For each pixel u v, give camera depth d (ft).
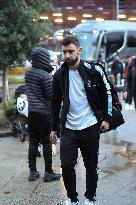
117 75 118.93
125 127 61.26
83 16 203.10
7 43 61.46
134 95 75.82
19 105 51.24
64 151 28.30
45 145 36.01
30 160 36.60
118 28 146.20
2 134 55.01
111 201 31.42
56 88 28.94
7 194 33.22
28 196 32.71
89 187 28.96
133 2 213.87
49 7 67.87
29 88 36.09
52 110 29.48
